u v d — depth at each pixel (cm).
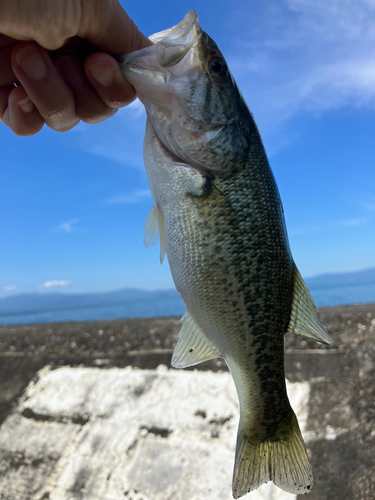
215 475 33
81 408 43
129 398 43
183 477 33
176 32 19
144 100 20
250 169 20
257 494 31
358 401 37
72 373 49
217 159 19
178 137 19
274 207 20
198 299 19
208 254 19
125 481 34
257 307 19
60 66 19
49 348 57
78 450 38
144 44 20
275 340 20
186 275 19
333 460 32
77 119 21
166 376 45
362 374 40
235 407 39
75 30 17
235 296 19
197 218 19
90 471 35
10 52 19
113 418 41
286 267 20
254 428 20
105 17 18
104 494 33
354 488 30
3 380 50
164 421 39
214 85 19
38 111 20
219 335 19
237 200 19
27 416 43
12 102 20
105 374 47
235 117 20
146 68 19
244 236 19
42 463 37
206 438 37
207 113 19
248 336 19
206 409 39
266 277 19
